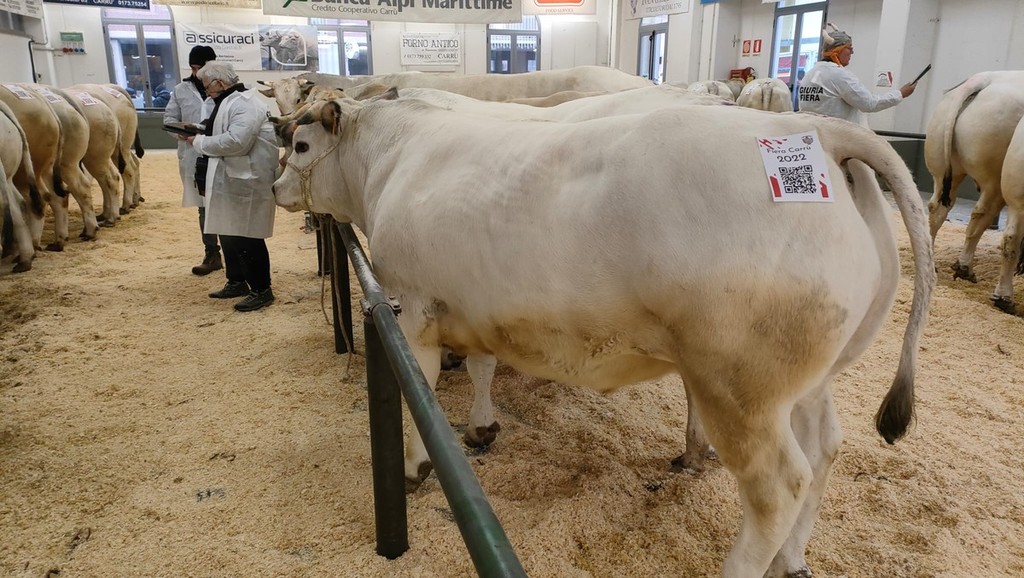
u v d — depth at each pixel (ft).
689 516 9.07
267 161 16.85
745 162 6.23
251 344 15.58
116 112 30.12
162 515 9.23
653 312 6.54
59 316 17.35
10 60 45.78
